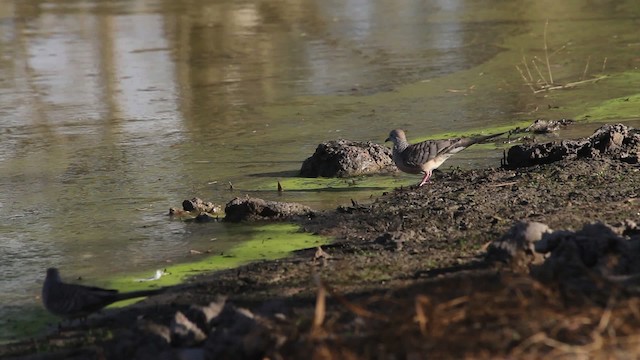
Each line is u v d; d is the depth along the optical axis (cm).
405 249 1444
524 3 4312
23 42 3725
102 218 1809
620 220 1477
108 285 1446
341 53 3419
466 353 924
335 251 1493
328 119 2541
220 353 1018
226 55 3450
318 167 2031
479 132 2291
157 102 2812
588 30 3659
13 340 1259
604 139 1922
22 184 2069
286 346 997
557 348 916
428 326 954
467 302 1027
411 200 1744
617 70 2953
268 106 2720
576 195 1662
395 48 3472
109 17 4225
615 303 991
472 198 1709
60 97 2900
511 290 1068
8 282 1502
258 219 1727
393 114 2552
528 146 1942
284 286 1317
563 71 2980
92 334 1232
